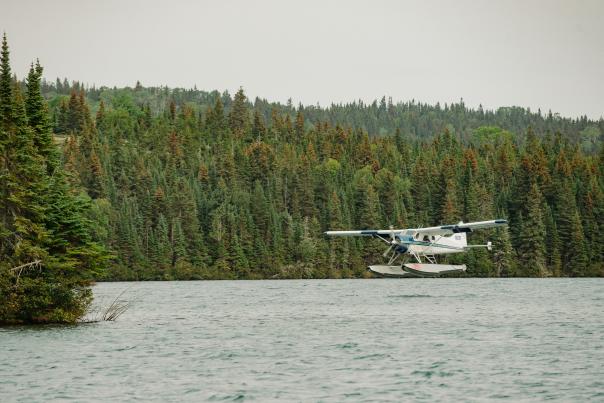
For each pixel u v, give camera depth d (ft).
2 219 373.20
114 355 280.31
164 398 214.90
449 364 261.44
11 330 351.25
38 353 283.38
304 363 264.11
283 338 326.03
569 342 311.47
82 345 303.68
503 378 238.89
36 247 361.92
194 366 259.19
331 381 235.61
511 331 348.18
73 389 224.74
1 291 356.79
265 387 227.61
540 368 254.27
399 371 249.96
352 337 328.49
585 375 242.99
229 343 310.86
